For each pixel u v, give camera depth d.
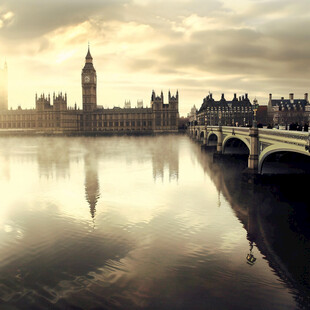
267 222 34.84
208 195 46.69
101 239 30.06
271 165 50.44
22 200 44.28
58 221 35.34
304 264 25.17
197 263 25.33
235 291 21.47
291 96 193.88
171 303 20.25
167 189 50.91
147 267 24.72
